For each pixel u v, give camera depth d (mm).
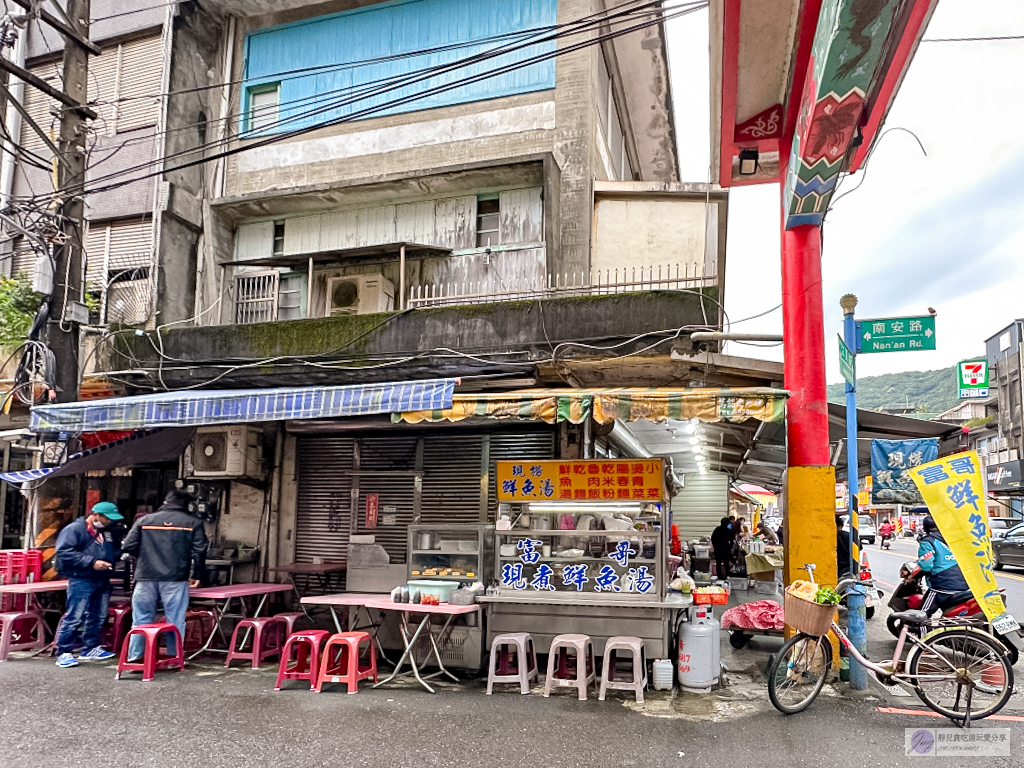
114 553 9070
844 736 5422
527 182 10961
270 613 10062
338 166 11922
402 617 7426
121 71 12516
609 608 6953
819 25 5617
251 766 4773
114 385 10336
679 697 6480
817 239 7484
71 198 9719
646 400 6824
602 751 5074
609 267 11070
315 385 9695
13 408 10844
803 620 6008
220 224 12023
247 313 11742
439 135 11547
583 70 11164
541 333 8648
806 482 7113
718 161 9039
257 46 12625
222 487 10766
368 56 12039
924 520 7223
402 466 10000
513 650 7395
